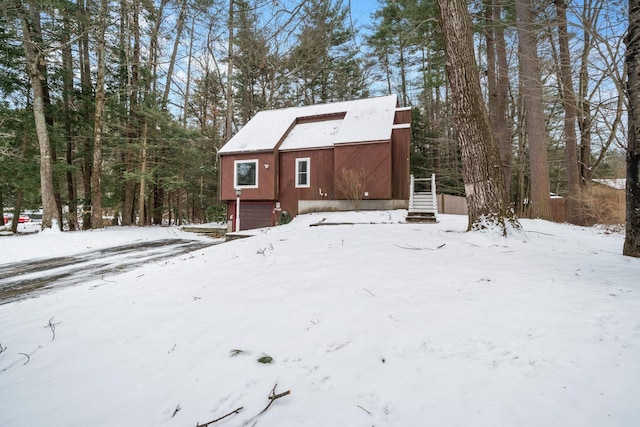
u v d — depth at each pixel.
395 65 23.09
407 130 13.47
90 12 14.61
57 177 16.08
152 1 16.06
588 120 10.74
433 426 1.42
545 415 1.43
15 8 11.70
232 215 15.48
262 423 1.54
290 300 3.07
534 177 10.66
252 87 24.20
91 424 1.67
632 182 4.66
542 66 9.74
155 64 18.50
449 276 3.48
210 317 2.90
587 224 10.88
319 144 14.31
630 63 4.64
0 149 12.15
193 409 1.71
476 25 11.94
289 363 2.03
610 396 1.54
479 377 1.73
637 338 2.06
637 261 4.20
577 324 2.30
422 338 2.18
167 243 11.09
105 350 2.52
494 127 13.98
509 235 5.48
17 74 13.93
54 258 8.48
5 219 27.56
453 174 19.83
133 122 17.53
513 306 2.64
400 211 12.23
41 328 3.16
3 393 2.04
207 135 22.94
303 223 11.52
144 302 3.63
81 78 17.16
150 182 18.52
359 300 2.92
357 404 1.60
